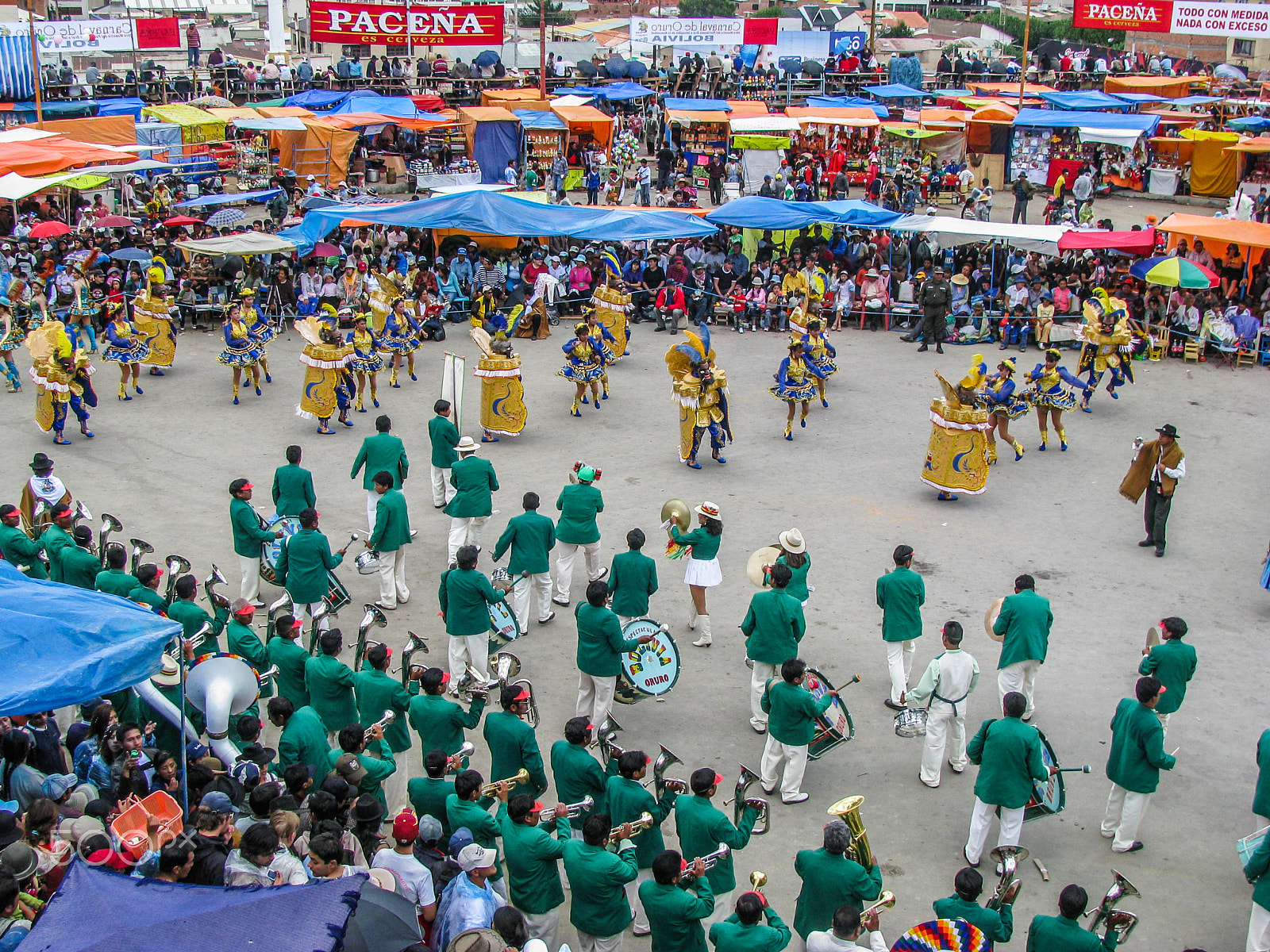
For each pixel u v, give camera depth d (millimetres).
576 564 15688
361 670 10914
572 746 9125
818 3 88688
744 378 24531
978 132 45594
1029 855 9969
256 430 20844
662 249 30656
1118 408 22625
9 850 7242
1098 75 57594
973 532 16828
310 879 7414
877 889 7820
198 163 36500
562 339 27531
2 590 8797
